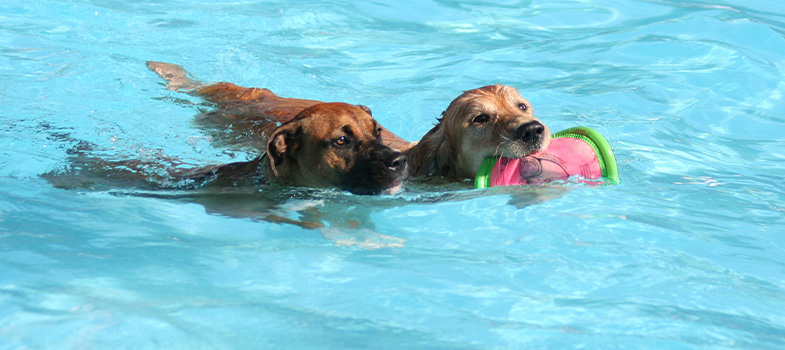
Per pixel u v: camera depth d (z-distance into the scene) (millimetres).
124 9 17500
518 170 8719
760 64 13844
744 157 9898
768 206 7938
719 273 6078
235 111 11977
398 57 14930
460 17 17859
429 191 8938
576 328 5004
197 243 6801
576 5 18672
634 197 8164
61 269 5984
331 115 8969
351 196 8680
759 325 5141
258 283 5766
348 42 15867
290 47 15398
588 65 14172
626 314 5234
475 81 13398
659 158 9758
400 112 12062
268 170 9117
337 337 4820
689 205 7926
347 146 8789
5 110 11266
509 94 9414
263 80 13516
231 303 5344
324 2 18578
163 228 7262
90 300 5336
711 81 13086
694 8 17688
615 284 5797
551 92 12672
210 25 16547
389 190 8586
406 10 18344
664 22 16703
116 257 6336
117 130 10906
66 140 10297
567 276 5961
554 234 6965
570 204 7887
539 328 4996
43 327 4844
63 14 16797
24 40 14961
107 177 9109
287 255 6473
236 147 10750
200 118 11688
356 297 5508
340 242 6906
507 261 6285
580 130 9250
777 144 10461
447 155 9586
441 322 5086
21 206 7840
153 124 11305
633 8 18141
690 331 4992
